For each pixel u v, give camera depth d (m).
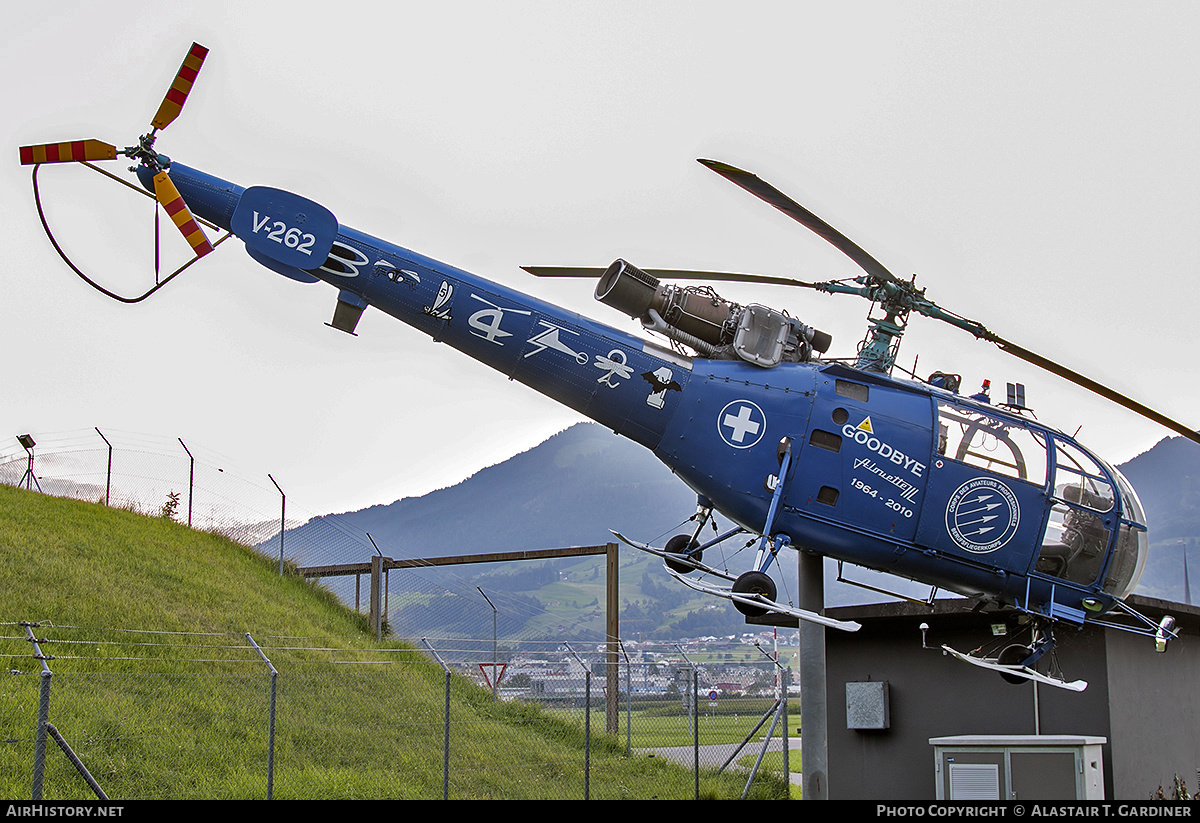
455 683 20.41
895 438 12.12
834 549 12.18
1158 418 12.87
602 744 19.30
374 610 21.95
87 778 10.55
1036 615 12.88
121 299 11.87
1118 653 15.76
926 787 16.66
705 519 12.62
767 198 11.27
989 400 13.38
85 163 12.02
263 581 21.98
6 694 12.57
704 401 12.13
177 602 18.59
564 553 21.83
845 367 12.31
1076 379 12.55
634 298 12.33
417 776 14.48
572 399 12.34
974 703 16.47
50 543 18.97
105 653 15.20
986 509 12.30
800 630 12.93
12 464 23.50
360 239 12.02
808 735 12.70
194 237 11.91
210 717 14.28
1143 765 15.82
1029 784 13.79
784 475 11.88
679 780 17.20
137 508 23.75
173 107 12.05
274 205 11.93
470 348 12.23
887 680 17.39
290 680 16.84
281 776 13.06
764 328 12.37
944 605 16.33
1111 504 12.84
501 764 16.05
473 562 22.98
